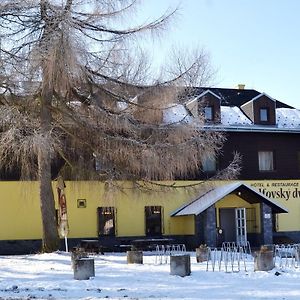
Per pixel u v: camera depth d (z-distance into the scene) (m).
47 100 23.16
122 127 23.70
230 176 30.19
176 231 32.44
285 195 34.78
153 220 32.47
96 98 24.16
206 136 25.06
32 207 30.56
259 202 31.92
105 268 17.66
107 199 25.81
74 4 22.52
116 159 24.66
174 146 23.98
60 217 25.45
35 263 20.06
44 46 20.72
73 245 30.80
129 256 19.55
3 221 30.12
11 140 21.12
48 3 21.28
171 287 13.39
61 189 25.11
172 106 24.50
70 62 21.02
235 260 20.11
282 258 20.91
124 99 24.48
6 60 21.25
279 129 34.62
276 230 34.25
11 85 22.12
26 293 12.76
